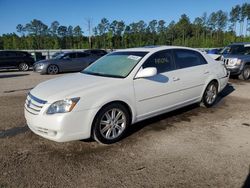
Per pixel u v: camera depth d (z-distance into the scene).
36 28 76.12
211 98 6.54
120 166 3.73
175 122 5.50
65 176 3.49
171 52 5.55
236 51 11.76
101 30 72.00
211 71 6.36
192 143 4.46
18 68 18.89
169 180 3.38
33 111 4.18
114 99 4.37
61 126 3.94
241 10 76.56
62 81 4.80
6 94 8.62
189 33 80.12
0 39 80.12
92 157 4.00
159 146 4.35
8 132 5.02
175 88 5.39
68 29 77.31
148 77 4.89
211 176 3.46
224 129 5.11
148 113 4.99
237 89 9.07
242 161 3.84
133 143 4.48
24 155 4.07
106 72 5.07
